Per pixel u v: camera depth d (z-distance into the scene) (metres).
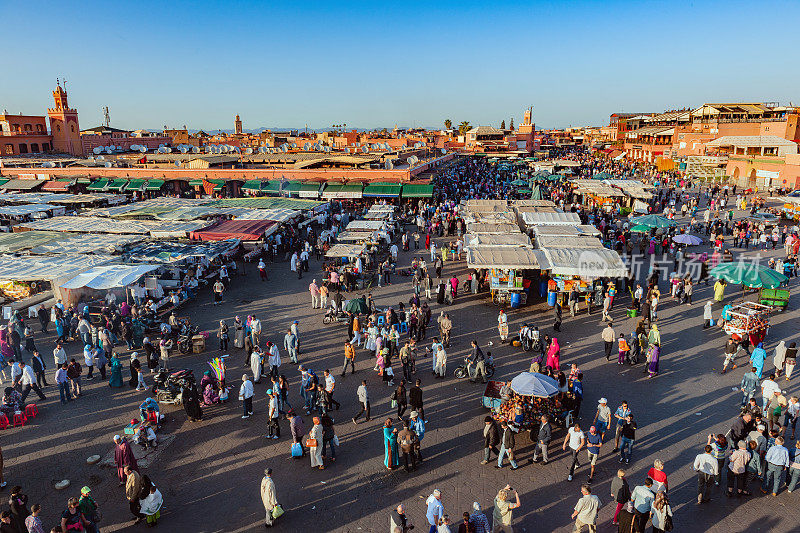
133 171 57.03
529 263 22.97
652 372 16.92
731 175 62.22
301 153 67.19
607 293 22.69
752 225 36.50
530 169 72.25
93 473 12.52
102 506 11.35
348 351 17.42
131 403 15.95
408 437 12.26
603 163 86.75
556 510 10.96
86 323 19.84
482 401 15.42
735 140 60.81
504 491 9.82
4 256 27.61
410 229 41.53
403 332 20.78
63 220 37.81
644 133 94.00
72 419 14.98
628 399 15.49
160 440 13.93
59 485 11.90
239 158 61.28
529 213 31.81
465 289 26.69
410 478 12.19
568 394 14.10
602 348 19.28
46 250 29.33
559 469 12.43
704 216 40.53
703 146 69.69
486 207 35.69
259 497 11.62
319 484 12.03
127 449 11.96
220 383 16.03
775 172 54.09
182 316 23.34
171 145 93.00
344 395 16.23
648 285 25.08
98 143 79.88
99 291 24.11
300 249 34.62
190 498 11.59
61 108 74.19
